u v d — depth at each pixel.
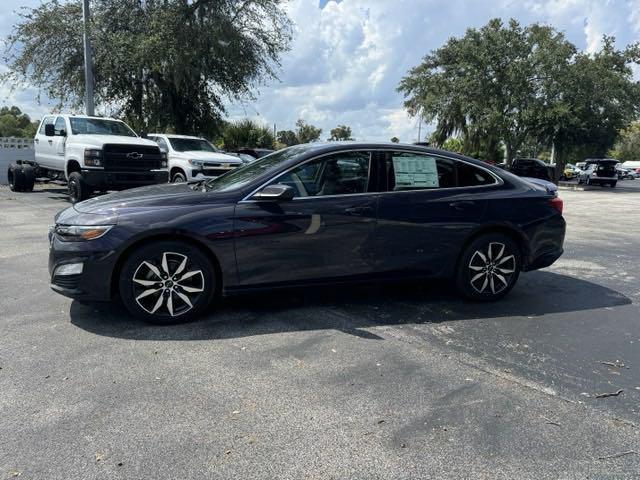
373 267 4.80
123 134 13.62
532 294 5.64
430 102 35.22
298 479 2.45
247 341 4.08
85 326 4.32
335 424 2.92
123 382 3.35
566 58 30.67
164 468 2.50
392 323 4.58
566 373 3.66
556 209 5.34
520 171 31.33
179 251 4.30
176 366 3.60
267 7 20.72
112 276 4.23
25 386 3.27
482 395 3.30
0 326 4.28
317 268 4.63
